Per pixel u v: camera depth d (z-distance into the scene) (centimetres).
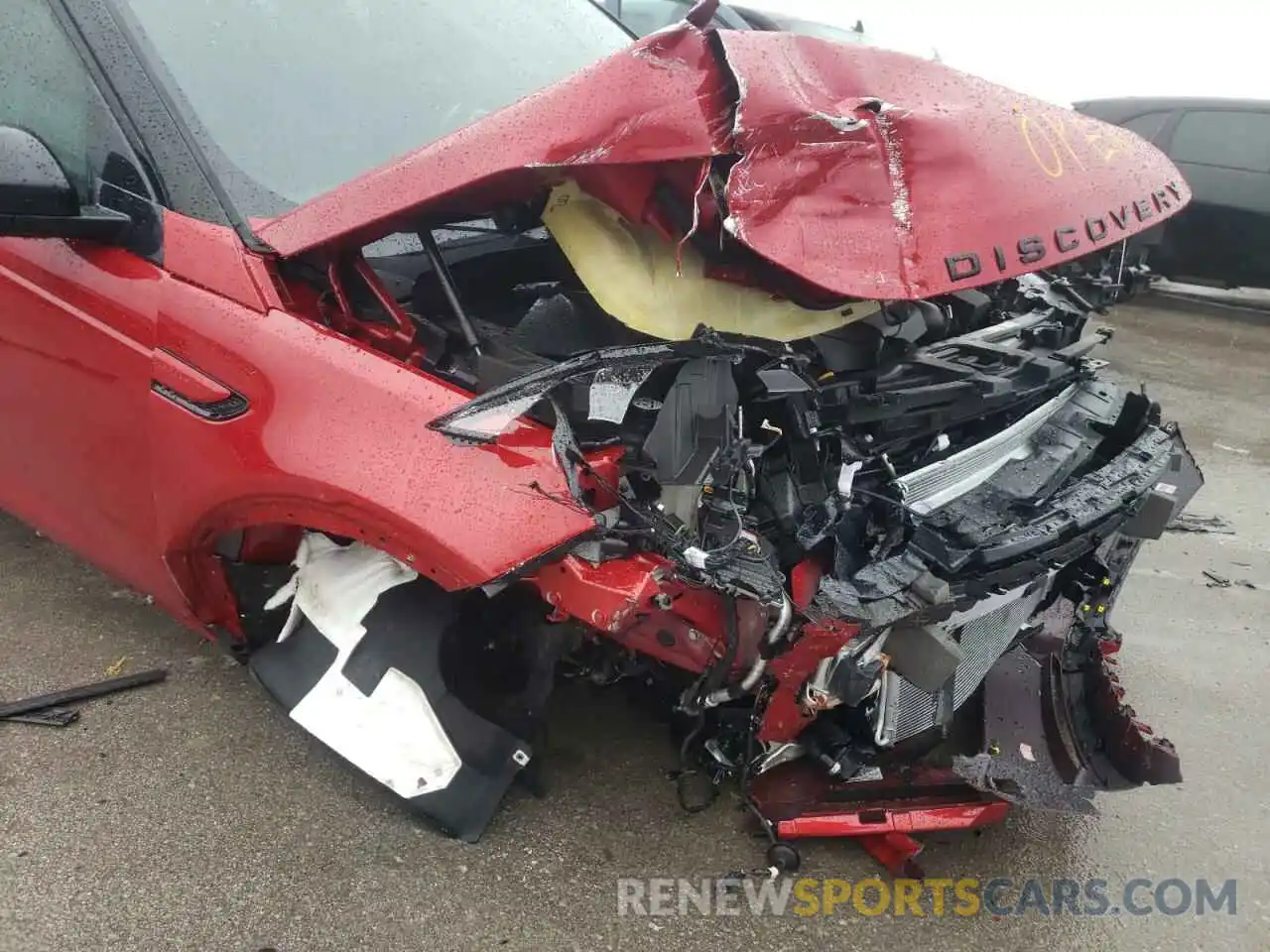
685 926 194
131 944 182
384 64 262
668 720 239
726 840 215
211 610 233
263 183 220
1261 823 241
